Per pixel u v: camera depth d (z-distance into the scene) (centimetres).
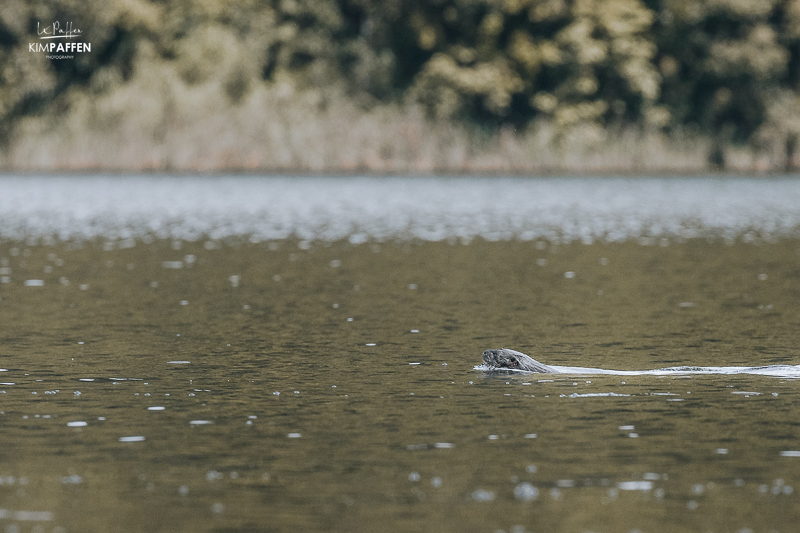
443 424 4441
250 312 7675
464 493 3550
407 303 8131
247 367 5703
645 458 3931
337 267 10469
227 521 3297
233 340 6538
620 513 3359
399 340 6550
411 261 11000
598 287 9069
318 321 7275
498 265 10650
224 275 9850
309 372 5566
